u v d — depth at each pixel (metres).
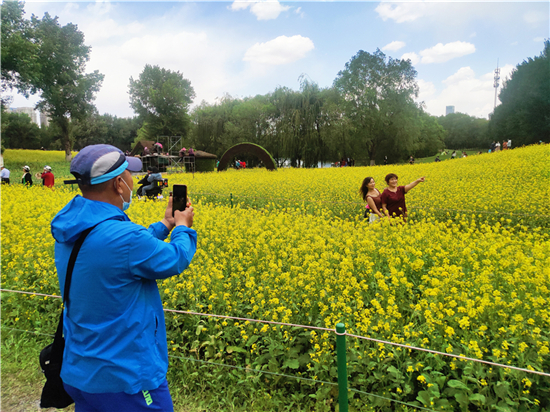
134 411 1.79
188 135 67.69
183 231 2.03
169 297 4.25
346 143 50.22
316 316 3.90
